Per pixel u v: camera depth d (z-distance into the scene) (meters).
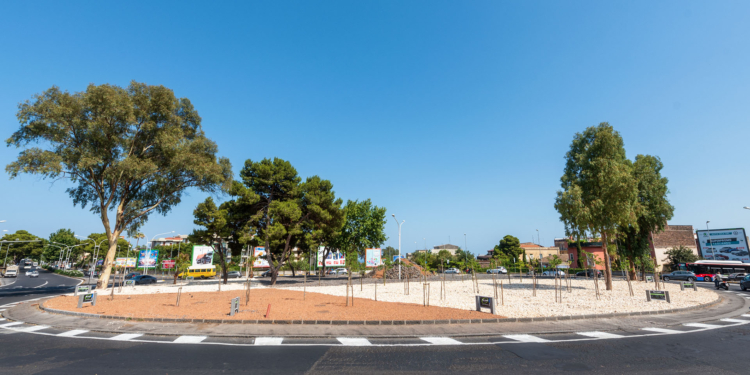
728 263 43.72
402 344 10.24
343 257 64.38
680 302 19.47
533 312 15.47
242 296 23.20
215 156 34.50
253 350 9.49
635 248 38.03
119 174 28.05
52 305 18.12
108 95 27.05
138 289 30.16
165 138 29.39
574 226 26.86
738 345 10.16
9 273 70.69
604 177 25.95
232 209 39.94
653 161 38.19
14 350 9.52
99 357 8.77
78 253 116.69
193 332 11.70
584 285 32.47
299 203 40.69
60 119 25.97
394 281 41.78
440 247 139.50
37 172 24.53
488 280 41.34
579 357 8.88
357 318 13.71
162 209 34.34
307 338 11.02
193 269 57.62
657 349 9.70
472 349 9.69
